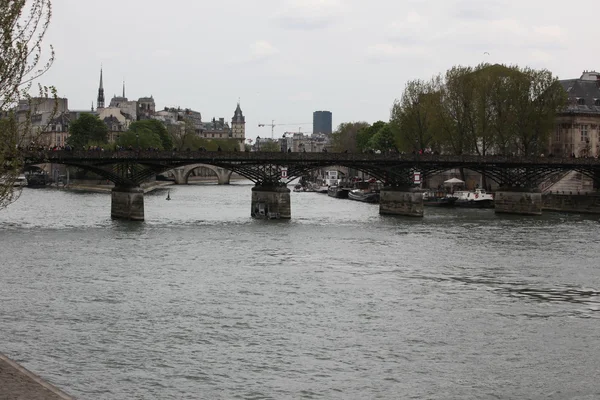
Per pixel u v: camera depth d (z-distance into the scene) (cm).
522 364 4131
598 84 19300
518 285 6194
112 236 9119
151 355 4191
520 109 14850
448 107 15450
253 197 12344
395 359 4191
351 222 11494
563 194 14650
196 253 7775
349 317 5062
